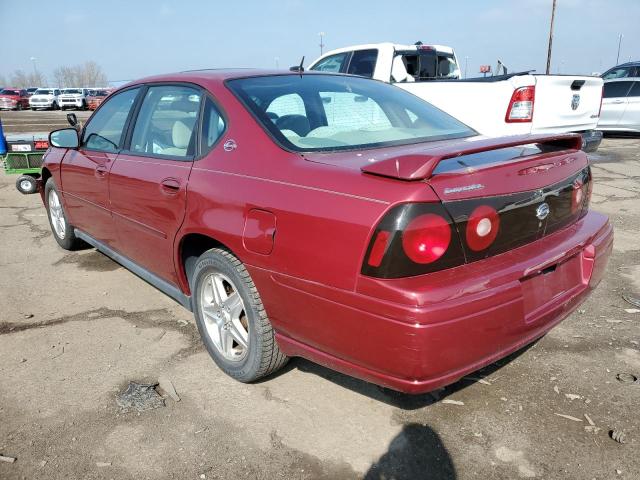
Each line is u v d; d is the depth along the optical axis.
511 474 2.23
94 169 3.91
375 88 3.43
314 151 2.54
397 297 1.97
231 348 2.94
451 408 2.66
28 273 4.60
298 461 2.33
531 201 2.32
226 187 2.63
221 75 3.19
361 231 2.04
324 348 2.30
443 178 2.04
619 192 7.48
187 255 3.14
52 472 2.27
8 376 2.99
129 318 3.71
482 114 6.62
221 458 2.35
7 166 7.91
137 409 2.68
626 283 4.16
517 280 2.18
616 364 3.02
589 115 7.31
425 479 2.22
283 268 2.33
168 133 3.26
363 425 2.55
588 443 2.40
